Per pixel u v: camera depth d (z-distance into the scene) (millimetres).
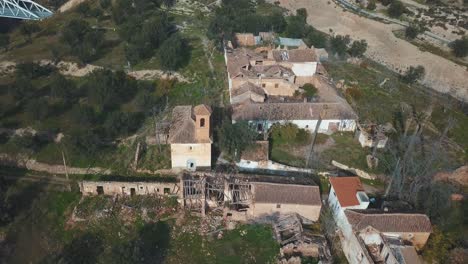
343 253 59344
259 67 91250
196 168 69625
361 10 159500
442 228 61375
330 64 108938
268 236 60500
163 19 116875
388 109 90125
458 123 89312
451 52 131500
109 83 85312
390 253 53938
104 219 61406
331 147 78000
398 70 119688
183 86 93625
